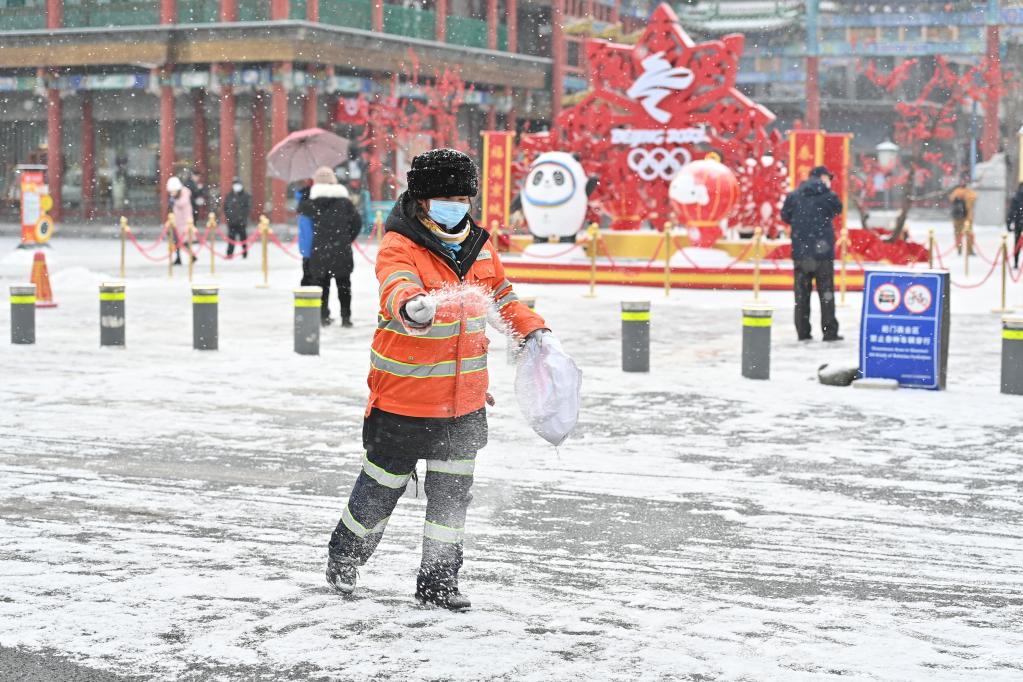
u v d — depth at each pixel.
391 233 6.97
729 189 33.34
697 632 6.96
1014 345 15.59
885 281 16.22
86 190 66.81
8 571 8.03
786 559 8.50
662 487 10.66
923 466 11.58
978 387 16.31
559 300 29.50
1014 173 73.88
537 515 9.69
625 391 15.89
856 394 15.67
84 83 65.25
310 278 23.09
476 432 7.23
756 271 29.66
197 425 13.35
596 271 33.84
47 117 68.25
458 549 7.33
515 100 77.00
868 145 101.88
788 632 6.97
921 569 8.30
